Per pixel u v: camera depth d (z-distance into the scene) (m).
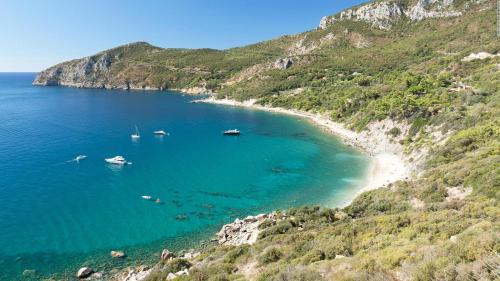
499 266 13.45
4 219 48.16
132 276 34.59
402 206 40.34
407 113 83.81
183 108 174.38
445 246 18.06
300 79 190.75
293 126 122.88
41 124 124.38
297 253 27.22
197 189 61.91
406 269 17.39
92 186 62.31
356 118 106.44
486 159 43.28
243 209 53.38
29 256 39.50
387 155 77.44
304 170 72.56
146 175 69.38
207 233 45.47
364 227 30.70
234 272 26.78
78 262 38.56
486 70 98.44
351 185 62.22
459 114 71.94
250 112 159.38
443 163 54.12
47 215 49.75
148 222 48.47
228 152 88.94
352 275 18.22
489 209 28.45
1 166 72.94
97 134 108.69
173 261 31.66
